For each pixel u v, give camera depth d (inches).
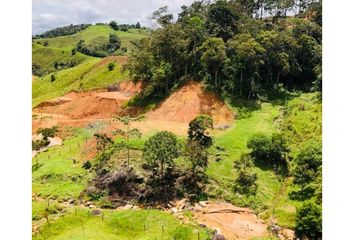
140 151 2365.9
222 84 3105.3
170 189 2118.6
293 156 2295.8
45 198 2146.9
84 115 3570.4
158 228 1745.8
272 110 2891.2
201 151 2174.0
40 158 2704.2
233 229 1812.3
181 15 4025.6
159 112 3053.6
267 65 3230.8
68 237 1636.3
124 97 3641.7
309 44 3344.0
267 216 1924.2
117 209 2030.0
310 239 1702.8
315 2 4168.3
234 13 3553.2
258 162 2298.2
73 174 2341.3
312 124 2502.5
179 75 3284.9
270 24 3892.7
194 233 1692.9
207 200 2064.5
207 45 3026.6
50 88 4894.2
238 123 2780.5
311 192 1969.7
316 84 3134.8
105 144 2464.3
